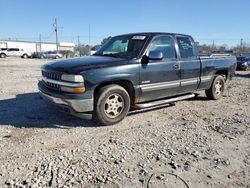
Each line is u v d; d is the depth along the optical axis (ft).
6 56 158.40
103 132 16.07
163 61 19.38
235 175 11.24
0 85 32.40
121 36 21.39
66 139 14.83
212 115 20.44
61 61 18.22
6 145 13.83
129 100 17.87
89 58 18.58
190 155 13.01
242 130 16.81
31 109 20.79
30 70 57.21
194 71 22.06
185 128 17.13
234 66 27.20
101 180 10.59
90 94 15.96
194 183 10.54
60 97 16.01
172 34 20.72
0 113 19.56
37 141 14.46
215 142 14.75
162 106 22.66
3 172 11.10
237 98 27.12
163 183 10.46
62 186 10.13
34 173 11.05
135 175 11.02
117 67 16.87
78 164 11.86
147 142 14.57
